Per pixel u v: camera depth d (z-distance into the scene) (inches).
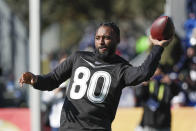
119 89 494.9
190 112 1110.4
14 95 1525.6
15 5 2898.6
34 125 956.6
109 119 496.7
